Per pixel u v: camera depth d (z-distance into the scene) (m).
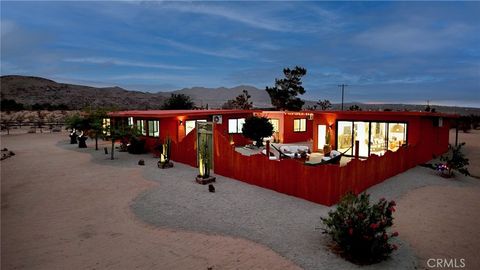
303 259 6.50
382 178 12.91
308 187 10.34
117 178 13.46
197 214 9.14
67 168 15.72
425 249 7.07
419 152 16.31
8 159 18.50
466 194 11.42
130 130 19.36
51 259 6.50
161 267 6.18
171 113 20.45
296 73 42.56
